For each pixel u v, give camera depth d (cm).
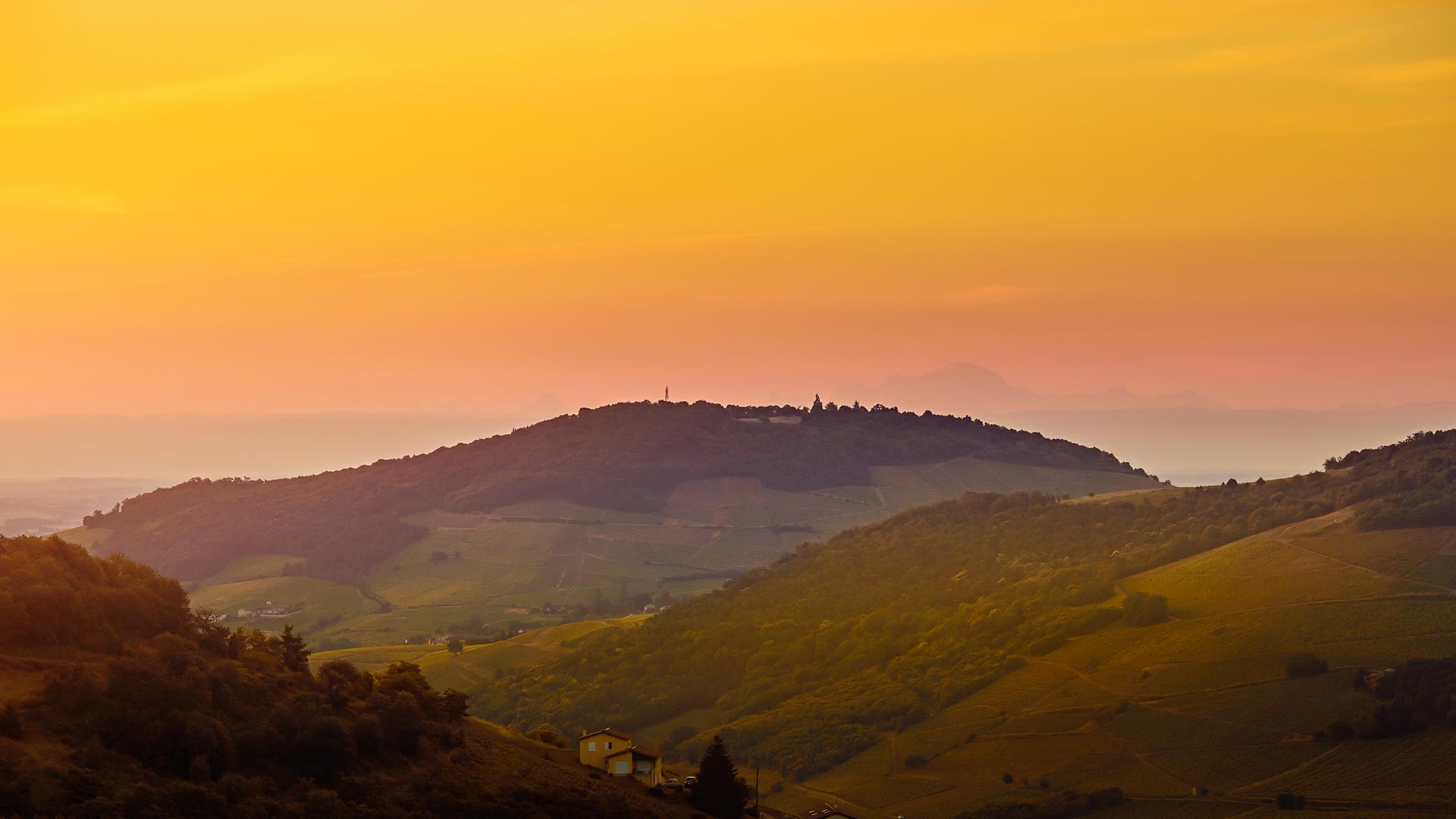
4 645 10162
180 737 9400
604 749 12875
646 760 12719
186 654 10769
